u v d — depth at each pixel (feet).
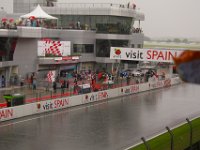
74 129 70.74
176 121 81.35
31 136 64.18
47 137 63.93
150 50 107.55
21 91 105.19
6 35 110.42
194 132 50.29
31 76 116.26
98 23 161.27
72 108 92.48
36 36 121.90
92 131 69.82
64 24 169.68
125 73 148.36
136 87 124.16
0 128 69.10
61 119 79.25
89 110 91.04
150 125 76.59
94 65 160.15
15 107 77.25
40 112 84.02
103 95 107.04
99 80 129.39
